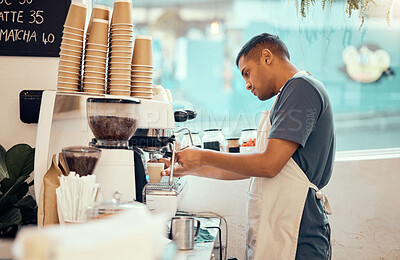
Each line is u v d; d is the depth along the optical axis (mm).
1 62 2277
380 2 2875
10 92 2281
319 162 1849
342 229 2873
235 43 2512
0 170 2029
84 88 1756
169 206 1817
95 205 941
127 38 1765
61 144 1535
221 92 2580
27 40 2268
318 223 1848
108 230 604
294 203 1838
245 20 2520
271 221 1880
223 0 2473
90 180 1215
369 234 2881
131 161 1408
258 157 1763
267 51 1976
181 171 1972
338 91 2975
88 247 561
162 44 2482
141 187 1462
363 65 2924
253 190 1988
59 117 1540
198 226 1812
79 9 1750
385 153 3006
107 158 1388
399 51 2949
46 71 2281
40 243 552
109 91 1786
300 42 2742
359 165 2863
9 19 2266
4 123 2279
